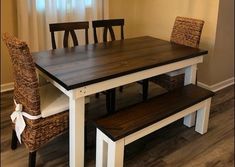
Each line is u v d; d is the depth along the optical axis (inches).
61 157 91.4
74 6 141.9
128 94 136.5
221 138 103.5
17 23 130.9
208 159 92.0
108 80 76.9
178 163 90.0
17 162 88.4
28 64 70.1
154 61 88.8
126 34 173.3
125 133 73.9
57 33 137.9
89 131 104.9
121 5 164.7
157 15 156.6
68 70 79.1
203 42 137.1
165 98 94.7
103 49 102.1
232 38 142.3
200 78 143.7
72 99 73.0
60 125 82.0
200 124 104.3
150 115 83.2
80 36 146.8
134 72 81.8
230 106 128.1
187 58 97.1
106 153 80.6
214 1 127.4
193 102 92.9
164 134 104.8
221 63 141.9
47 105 80.3
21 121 79.6
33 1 127.7
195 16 137.1
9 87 138.2
